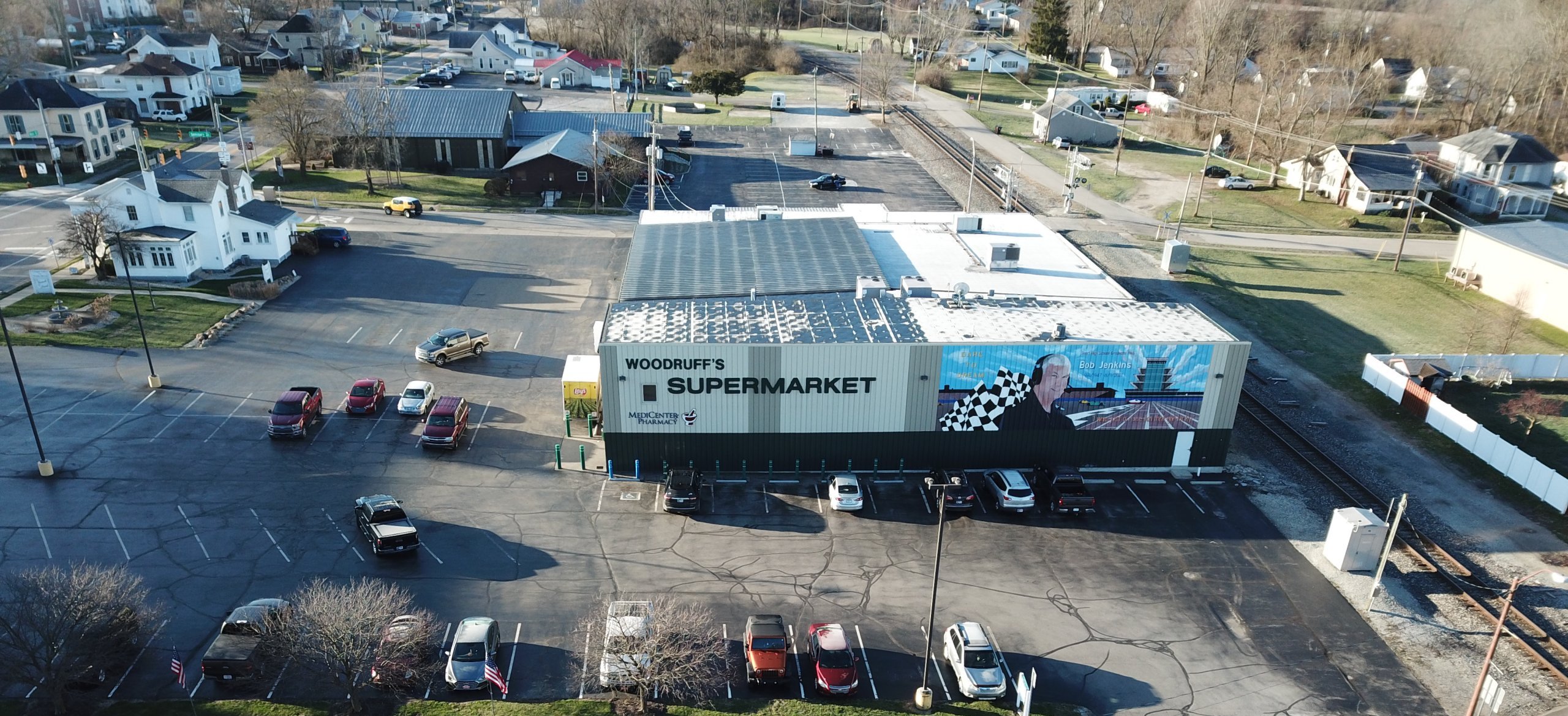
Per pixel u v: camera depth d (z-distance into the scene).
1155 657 34.19
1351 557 39.25
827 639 32.81
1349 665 34.06
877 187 103.50
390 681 30.55
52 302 62.69
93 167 98.00
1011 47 183.38
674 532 40.97
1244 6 160.88
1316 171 103.94
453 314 65.25
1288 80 121.44
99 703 30.02
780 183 104.06
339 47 171.50
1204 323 47.97
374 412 50.31
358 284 70.00
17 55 129.75
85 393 50.97
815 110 134.50
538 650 33.34
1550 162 96.50
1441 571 39.31
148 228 68.06
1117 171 111.25
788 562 39.03
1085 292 54.06
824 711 30.92
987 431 45.97
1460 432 50.00
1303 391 56.69
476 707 30.27
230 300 65.56
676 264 56.22
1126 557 40.09
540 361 58.28
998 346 44.12
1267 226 92.56
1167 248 76.94
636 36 165.88
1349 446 50.03
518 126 107.50
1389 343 64.00
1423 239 89.31
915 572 38.66
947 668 33.34
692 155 114.88
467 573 37.50
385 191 94.12
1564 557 40.56
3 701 29.86
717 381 44.06
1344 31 168.00
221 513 40.78
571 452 47.56
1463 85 138.75
